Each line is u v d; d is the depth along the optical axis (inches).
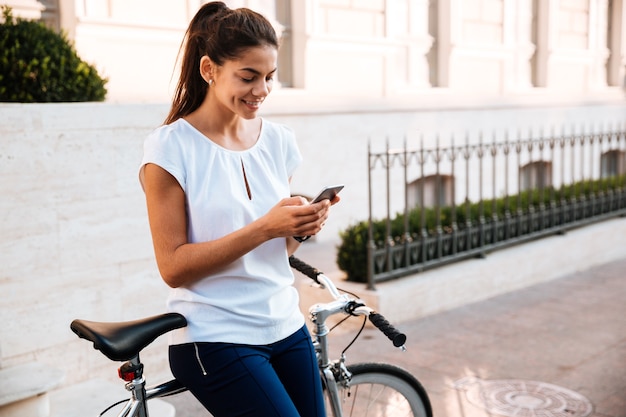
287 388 84.0
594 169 494.3
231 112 79.5
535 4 451.2
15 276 135.0
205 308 77.9
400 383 105.7
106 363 150.5
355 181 336.5
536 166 451.5
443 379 164.4
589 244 281.3
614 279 261.4
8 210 133.0
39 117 135.4
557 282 257.6
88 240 144.3
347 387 97.1
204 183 76.9
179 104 81.5
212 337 77.4
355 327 202.1
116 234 148.3
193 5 267.3
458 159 391.9
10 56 144.5
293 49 317.7
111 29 243.1
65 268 141.4
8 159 132.2
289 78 320.8
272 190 81.5
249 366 77.8
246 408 77.7
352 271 211.3
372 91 347.3
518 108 429.7
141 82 254.5
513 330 200.1
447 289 219.8
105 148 145.1
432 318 211.9
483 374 167.2
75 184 141.3
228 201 77.3
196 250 74.2
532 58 454.6
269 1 311.4
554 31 454.0
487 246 243.9
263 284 80.2
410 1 372.2
